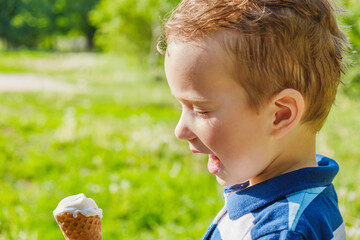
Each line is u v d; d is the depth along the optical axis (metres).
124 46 15.45
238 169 0.98
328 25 1.02
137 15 14.37
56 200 4.33
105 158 5.89
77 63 22.33
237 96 0.93
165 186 4.79
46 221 3.93
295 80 0.95
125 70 18.03
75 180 4.96
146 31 14.98
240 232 1.02
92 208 1.14
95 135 6.99
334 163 1.13
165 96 12.27
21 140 7.16
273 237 0.94
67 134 6.80
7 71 18.02
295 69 0.95
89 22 39.03
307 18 0.97
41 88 13.59
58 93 12.53
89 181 5.01
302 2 0.97
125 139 6.95
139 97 12.07
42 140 7.16
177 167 5.50
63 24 38.38
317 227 0.95
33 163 5.73
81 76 17.05
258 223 0.98
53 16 37.78
